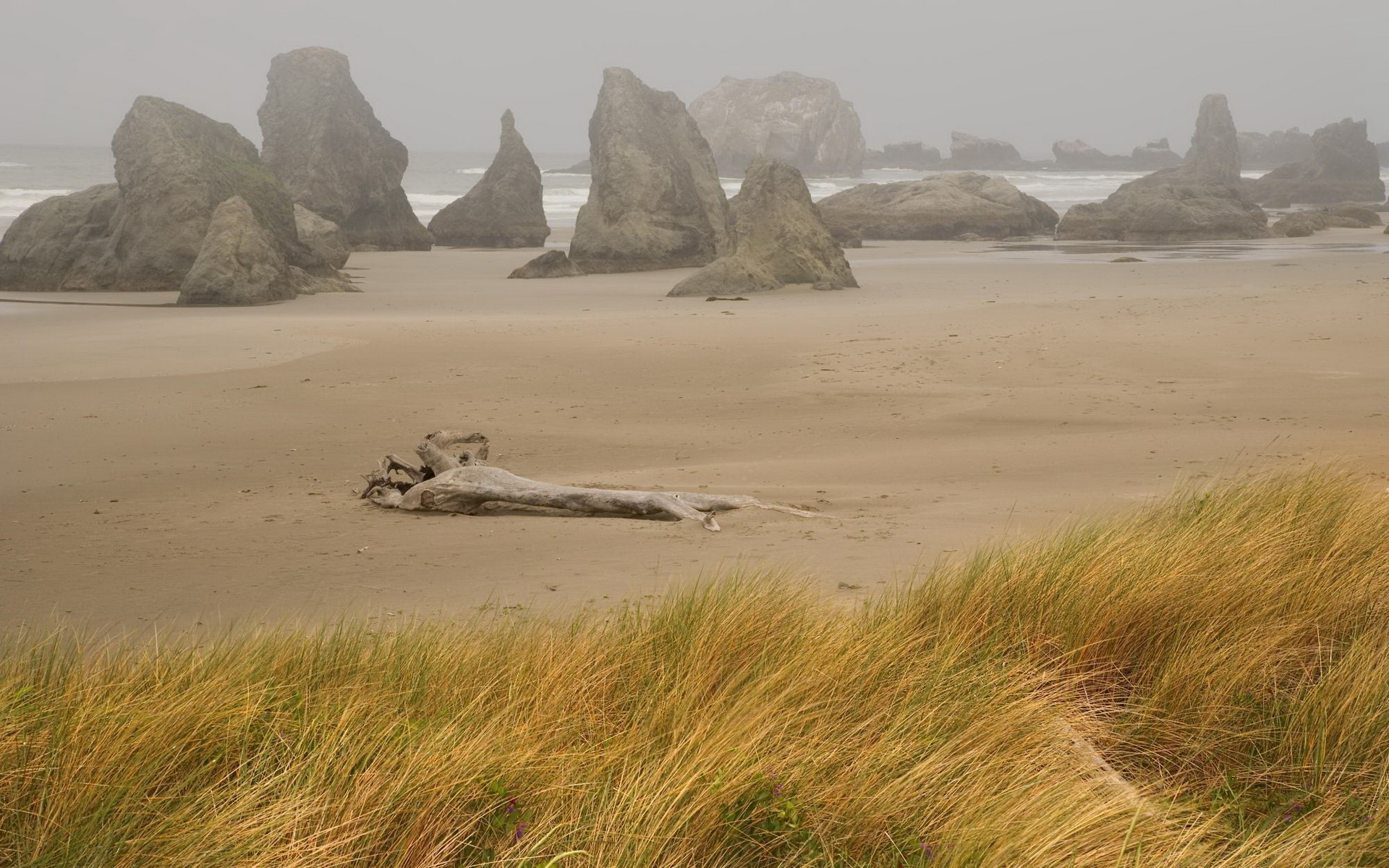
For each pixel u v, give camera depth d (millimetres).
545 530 11266
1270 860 3816
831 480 13742
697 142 63094
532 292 44688
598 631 5898
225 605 8430
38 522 11961
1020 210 88625
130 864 3273
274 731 4176
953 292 41281
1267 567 6641
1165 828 3906
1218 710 5184
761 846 3699
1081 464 14133
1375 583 6559
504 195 76250
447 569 9523
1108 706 5355
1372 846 4133
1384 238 77125
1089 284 43344
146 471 15078
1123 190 83188
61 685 4711
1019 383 21516
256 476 14781
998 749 4477
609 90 61938
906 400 20125
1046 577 6387
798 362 24156
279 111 72562
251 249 40875
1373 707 4980
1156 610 5996
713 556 9648
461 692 4875
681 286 42125
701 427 18078
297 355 25609
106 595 8836
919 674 5031
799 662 5082
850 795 3957
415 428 18094
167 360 25062
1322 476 9281
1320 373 21344
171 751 3998
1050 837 3590
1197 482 12188
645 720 4570
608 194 58969
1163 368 22469
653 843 3529
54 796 3590
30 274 47250
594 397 20734
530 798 3838
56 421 18609
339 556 10133
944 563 8625
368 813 3600
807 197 45219
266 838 3414
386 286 47219
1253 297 33594
